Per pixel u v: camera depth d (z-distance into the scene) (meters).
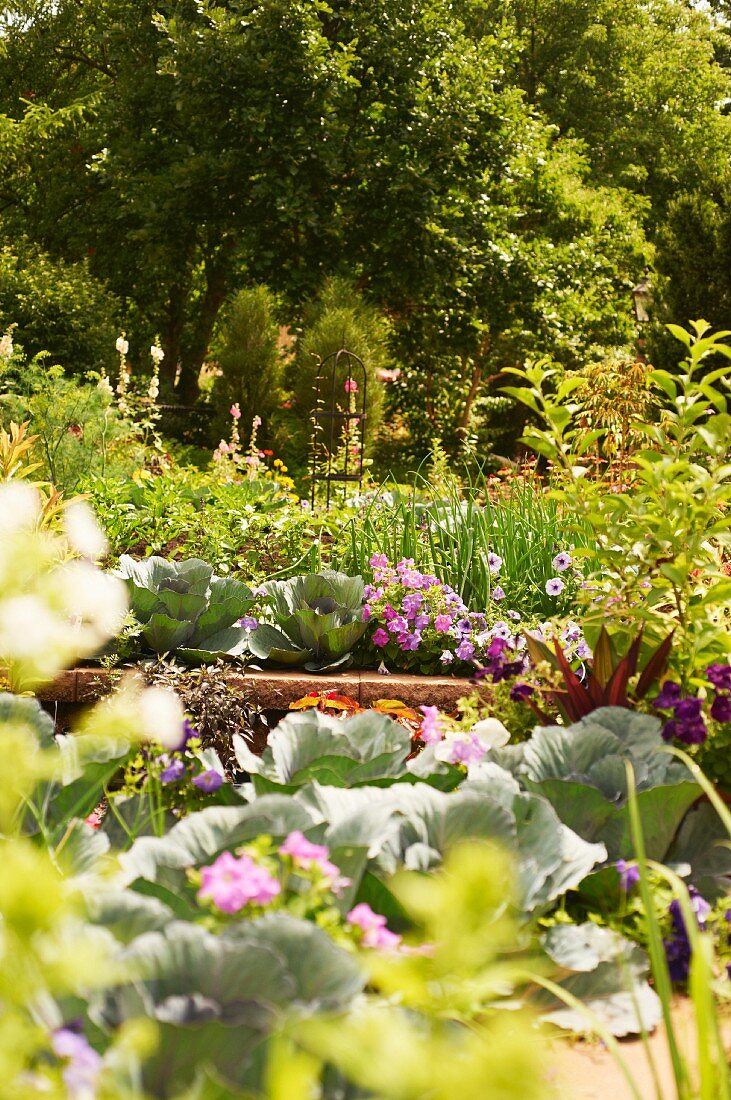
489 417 21.86
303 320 15.12
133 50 19.81
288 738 2.98
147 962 1.67
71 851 2.40
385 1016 1.59
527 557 5.52
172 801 2.91
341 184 18.38
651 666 3.44
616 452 7.44
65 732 4.60
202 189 18.09
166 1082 1.53
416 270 17.92
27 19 24.02
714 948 2.57
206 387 24.14
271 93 17.31
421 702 4.81
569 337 19.34
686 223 15.77
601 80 31.44
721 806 2.11
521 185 20.72
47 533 3.87
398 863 2.37
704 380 3.66
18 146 20.48
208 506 6.38
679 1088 1.71
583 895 2.79
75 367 15.51
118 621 4.62
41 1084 1.32
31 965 1.34
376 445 16.72
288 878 2.08
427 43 18.67
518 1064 0.99
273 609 5.31
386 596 5.20
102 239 22.11
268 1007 1.60
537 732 3.03
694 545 3.47
